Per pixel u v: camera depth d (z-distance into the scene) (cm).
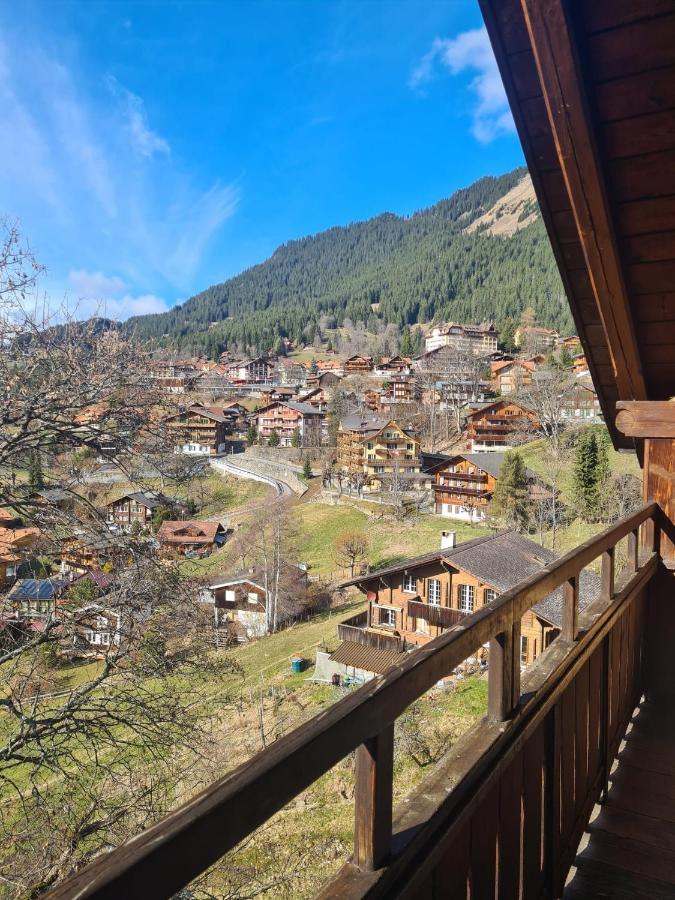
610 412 411
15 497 645
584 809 251
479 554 1838
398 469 4666
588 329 336
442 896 129
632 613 348
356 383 8456
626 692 336
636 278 281
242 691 1627
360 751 109
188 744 652
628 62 204
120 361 695
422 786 131
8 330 638
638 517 327
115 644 633
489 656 163
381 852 107
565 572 209
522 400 5119
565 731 221
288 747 83
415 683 117
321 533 3750
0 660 596
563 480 3569
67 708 591
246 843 855
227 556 2755
